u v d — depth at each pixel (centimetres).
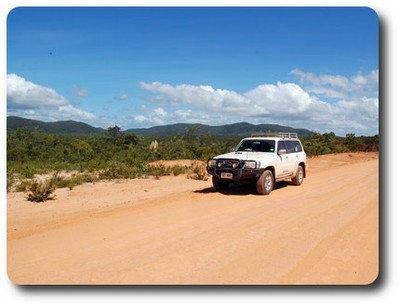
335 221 812
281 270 541
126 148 4247
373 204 1000
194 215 864
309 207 962
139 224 780
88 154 3441
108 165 2175
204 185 1462
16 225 804
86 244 652
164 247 636
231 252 612
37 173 1933
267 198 1094
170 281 502
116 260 577
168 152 3222
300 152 1403
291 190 1257
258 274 526
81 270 540
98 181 1600
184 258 585
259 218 838
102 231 729
